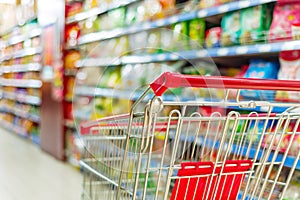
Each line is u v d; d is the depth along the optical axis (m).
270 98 1.60
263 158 0.98
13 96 6.71
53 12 4.05
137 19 2.60
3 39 7.67
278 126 0.94
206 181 0.89
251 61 1.90
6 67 7.37
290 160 1.36
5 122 7.14
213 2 1.94
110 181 1.06
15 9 6.62
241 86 0.81
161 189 1.14
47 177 3.20
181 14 2.12
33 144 5.12
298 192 1.46
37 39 5.27
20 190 2.80
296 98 1.51
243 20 1.80
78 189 2.82
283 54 1.63
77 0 3.58
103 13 3.12
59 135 3.88
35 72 5.35
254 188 1.00
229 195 0.94
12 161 3.88
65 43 3.73
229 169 0.91
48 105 4.24
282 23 1.60
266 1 1.60
